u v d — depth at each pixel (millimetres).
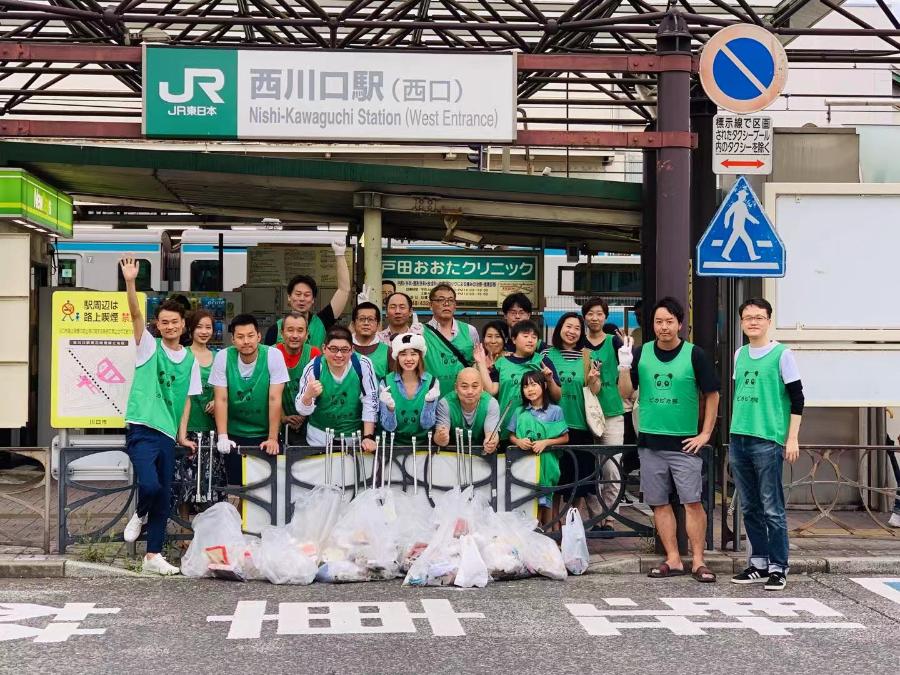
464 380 7926
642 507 10828
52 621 6359
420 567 7426
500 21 10547
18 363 8641
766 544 7684
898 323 8953
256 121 8242
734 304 10516
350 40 10891
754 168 8391
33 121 8227
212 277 19203
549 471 8156
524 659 5617
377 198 11633
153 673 5324
